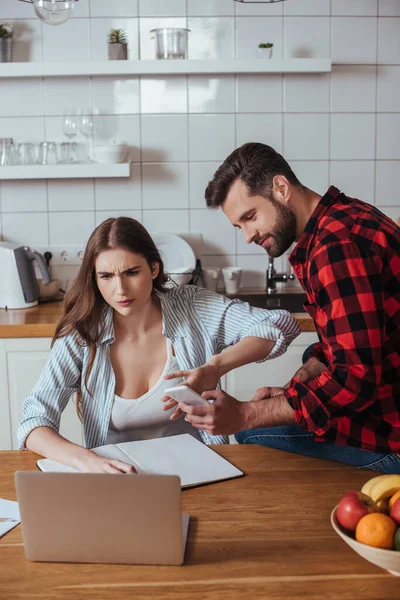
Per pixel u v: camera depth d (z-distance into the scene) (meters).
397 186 3.23
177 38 3.00
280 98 3.14
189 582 1.08
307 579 1.08
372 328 1.32
